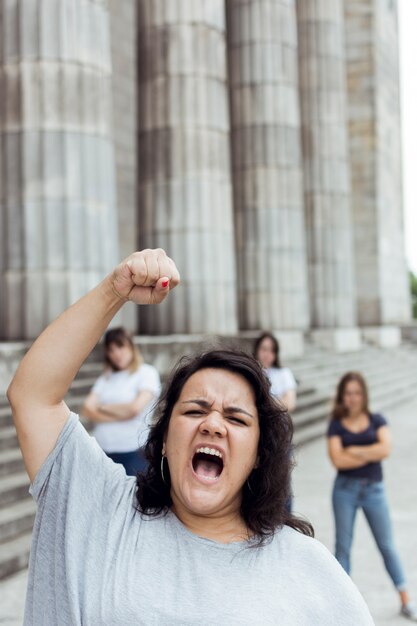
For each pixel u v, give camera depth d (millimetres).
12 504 7055
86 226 11000
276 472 1802
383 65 29125
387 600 5906
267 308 18906
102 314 1795
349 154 28031
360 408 5578
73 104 10906
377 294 27672
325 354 21328
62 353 1807
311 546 1730
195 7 14820
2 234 10891
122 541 1727
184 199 14789
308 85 23109
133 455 5785
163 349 12867
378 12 28500
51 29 10812
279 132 18906
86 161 11016
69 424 1827
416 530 7773
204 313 14781
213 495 1726
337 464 5598
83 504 1778
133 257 1715
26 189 10758
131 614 1589
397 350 26891
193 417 1783
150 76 14945
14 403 1833
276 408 1828
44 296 10758
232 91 19078
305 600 1619
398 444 13094
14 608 5395
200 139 14844
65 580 1702
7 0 10883
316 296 23047
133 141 20594
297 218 19297
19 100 10789
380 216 27922
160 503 1823
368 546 7352
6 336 10820
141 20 15055
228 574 1654
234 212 19156
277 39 18906
